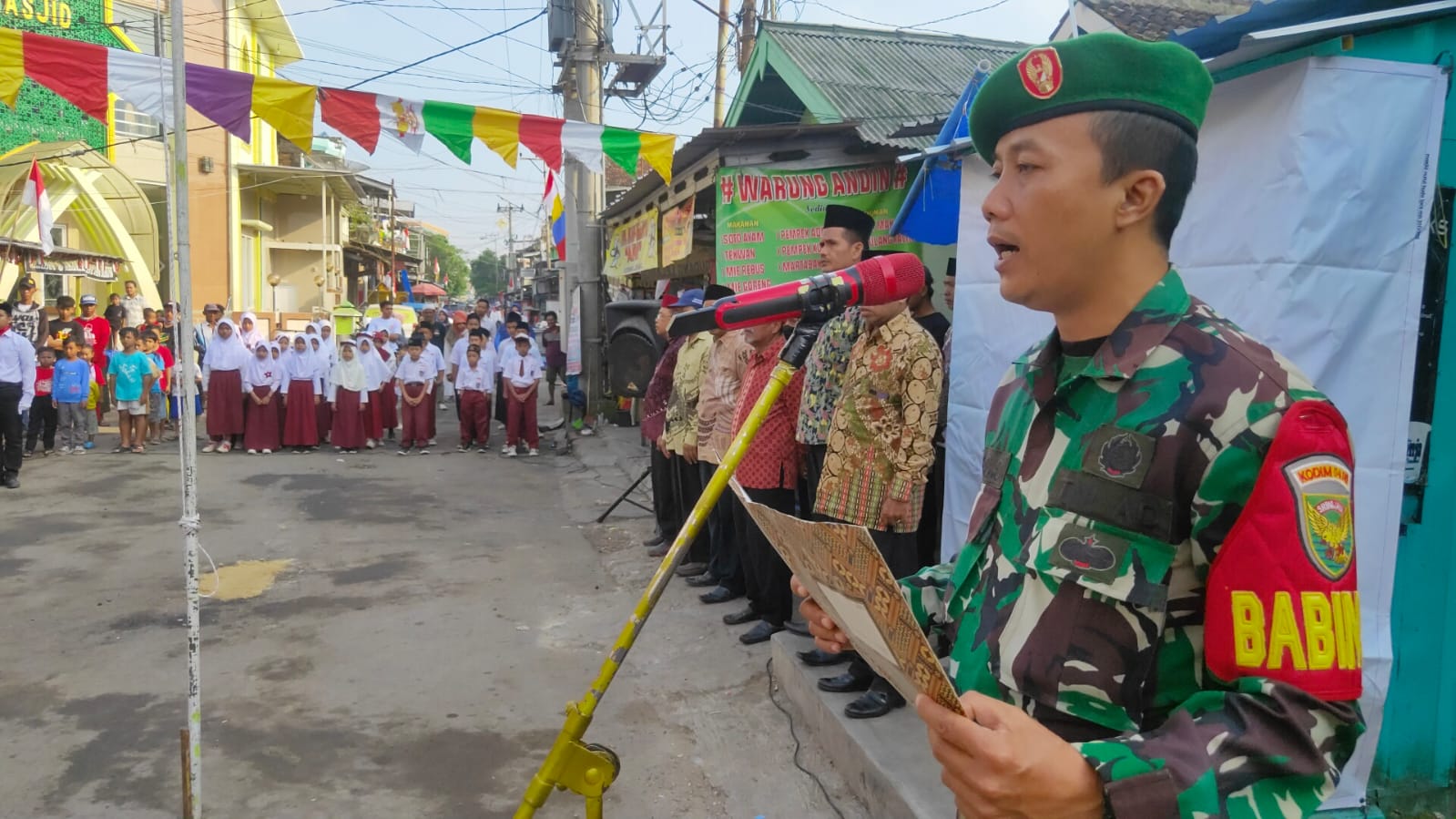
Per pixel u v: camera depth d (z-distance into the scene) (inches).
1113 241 42.4
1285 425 37.0
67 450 403.9
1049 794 34.1
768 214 252.2
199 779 116.6
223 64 684.1
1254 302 91.4
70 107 612.1
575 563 235.3
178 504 304.0
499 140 195.6
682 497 227.3
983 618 45.4
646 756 132.1
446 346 664.4
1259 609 36.3
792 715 143.1
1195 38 98.8
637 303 323.0
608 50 437.1
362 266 1239.5
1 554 241.8
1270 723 35.3
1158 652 39.7
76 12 566.3
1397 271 90.8
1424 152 90.5
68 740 138.9
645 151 203.5
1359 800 93.7
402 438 455.2
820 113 291.0
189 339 110.2
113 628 187.0
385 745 136.9
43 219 446.6
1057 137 41.9
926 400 125.1
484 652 173.2
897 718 125.3
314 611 197.0
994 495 48.9
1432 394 99.7
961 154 148.9
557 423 503.5
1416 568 101.0
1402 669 101.8
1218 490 37.8
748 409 167.3
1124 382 41.2
